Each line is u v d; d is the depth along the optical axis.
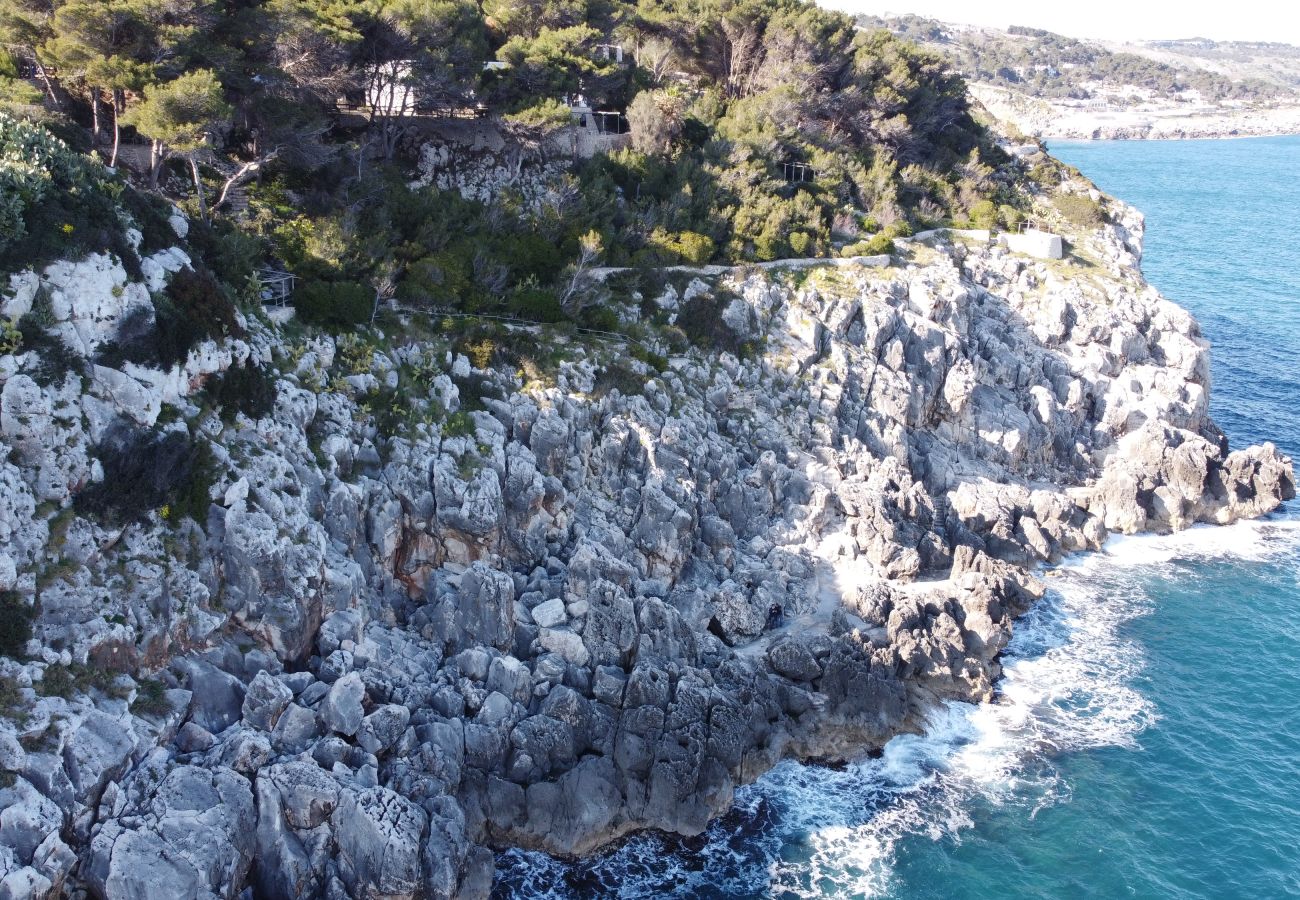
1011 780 53.56
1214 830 50.78
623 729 49.28
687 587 60.16
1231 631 67.50
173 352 45.53
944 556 69.94
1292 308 149.50
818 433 76.88
